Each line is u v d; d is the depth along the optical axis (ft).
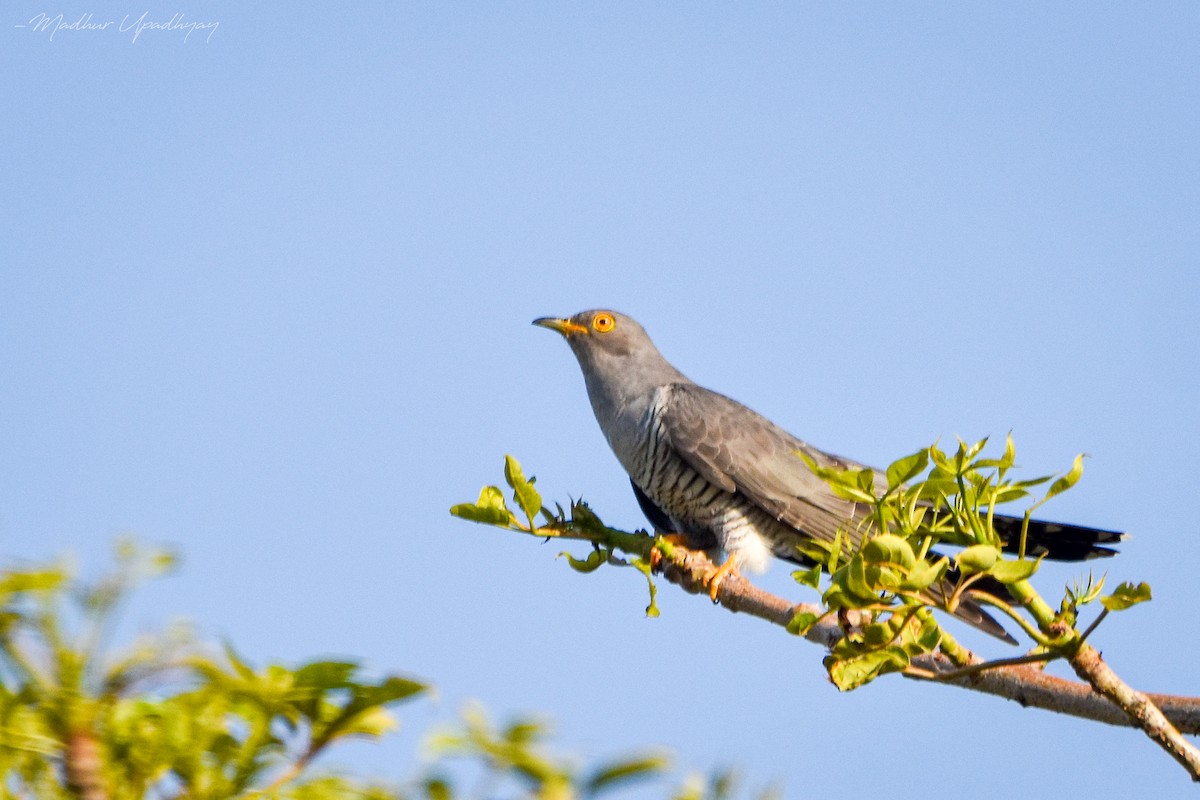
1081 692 21.42
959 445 21.25
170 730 12.97
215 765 13.06
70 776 12.40
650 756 11.06
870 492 21.54
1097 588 20.76
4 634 12.39
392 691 13.03
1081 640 20.39
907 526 21.47
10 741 12.19
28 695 12.36
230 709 13.46
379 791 12.49
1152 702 21.27
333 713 13.25
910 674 21.20
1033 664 22.16
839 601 20.53
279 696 12.84
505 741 11.43
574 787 11.15
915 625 21.36
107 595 12.58
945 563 20.40
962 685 22.33
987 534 21.04
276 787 12.93
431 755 11.35
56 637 12.44
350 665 12.84
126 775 12.80
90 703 12.33
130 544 12.71
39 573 12.08
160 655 12.62
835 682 20.90
